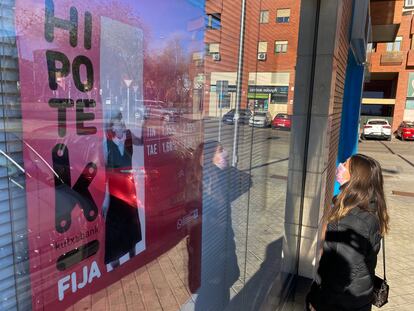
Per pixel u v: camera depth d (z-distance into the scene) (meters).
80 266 0.89
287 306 3.08
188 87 1.39
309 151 3.58
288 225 3.62
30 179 0.74
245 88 2.09
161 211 1.27
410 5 30.39
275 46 2.60
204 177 1.62
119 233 1.03
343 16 4.03
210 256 1.75
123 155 1.02
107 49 0.92
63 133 0.81
